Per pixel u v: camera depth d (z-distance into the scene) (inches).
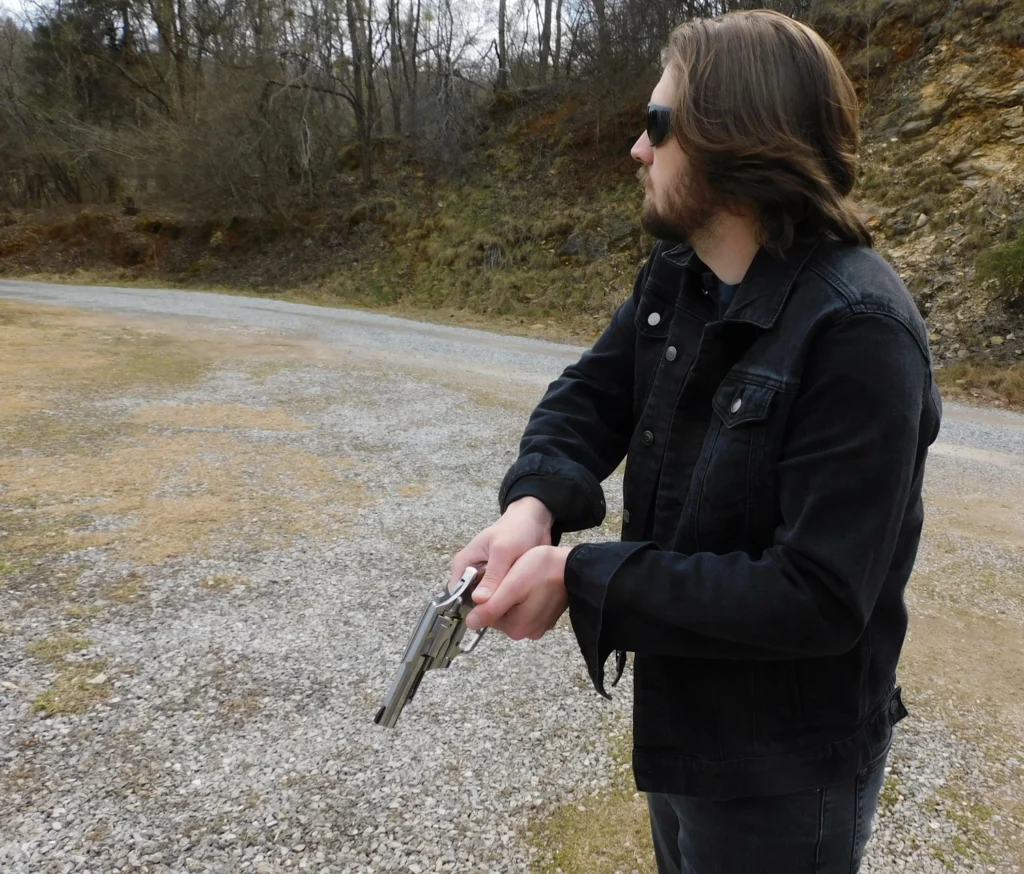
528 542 38.7
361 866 85.5
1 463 221.0
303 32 876.6
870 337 31.3
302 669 123.0
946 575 169.5
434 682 120.8
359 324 585.6
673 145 35.1
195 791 95.7
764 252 35.2
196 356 410.3
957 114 562.6
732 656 33.2
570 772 101.7
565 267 713.0
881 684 39.6
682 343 39.6
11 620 134.3
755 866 41.2
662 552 34.1
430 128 922.1
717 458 35.5
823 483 31.2
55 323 506.0
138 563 158.9
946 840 91.8
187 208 948.6
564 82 899.4
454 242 787.4
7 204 1093.1
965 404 370.9
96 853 85.7
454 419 296.0
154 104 1072.8
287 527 181.5
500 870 85.8
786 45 32.9
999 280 434.3
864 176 578.9
